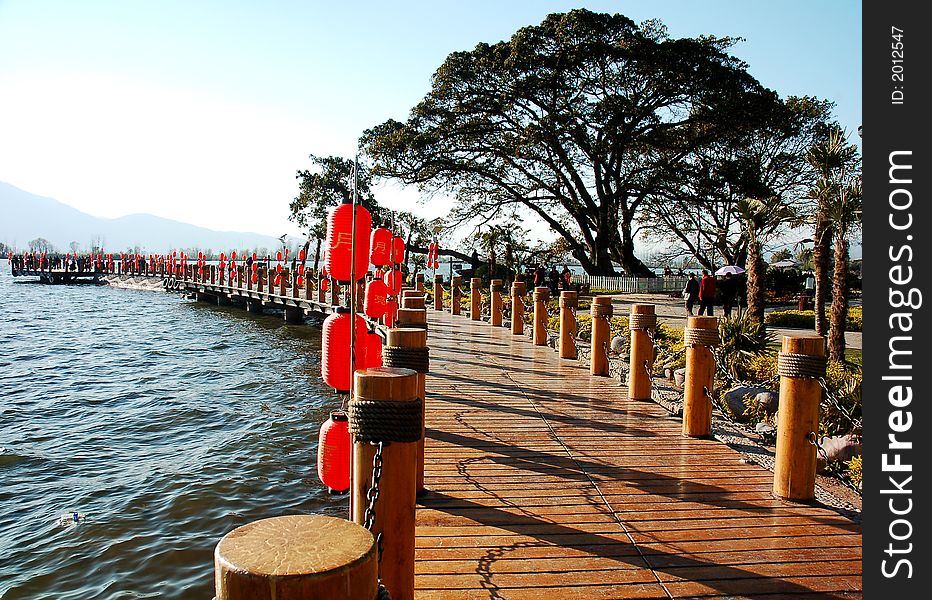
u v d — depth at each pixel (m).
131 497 7.58
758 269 14.30
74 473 8.48
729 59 31.45
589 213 35.16
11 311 33.78
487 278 36.59
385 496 2.72
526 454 5.80
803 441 4.68
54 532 6.67
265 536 1.37
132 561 6.07
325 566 1.25
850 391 7.13
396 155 32.91
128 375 15.79
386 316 10.20
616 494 4.84
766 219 14.63
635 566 3.71
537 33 30.94
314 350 20.08
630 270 39.09
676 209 35.25
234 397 13.16
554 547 3.93
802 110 34.56
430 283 36.28
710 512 4.51
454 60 31.69
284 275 27.17
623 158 35.09
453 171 33.84
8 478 8.28
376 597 1.39
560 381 9.32
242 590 1.23
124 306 36.81
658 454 5.84
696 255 37.75
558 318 16.77
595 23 29.80
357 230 5.21
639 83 31.77
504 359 11.40
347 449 3.90
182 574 5.85
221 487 7.86
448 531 4.14
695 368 6.38
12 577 5.80
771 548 3.96
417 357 4.30
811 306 26.45
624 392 8.55
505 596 3.36
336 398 12.95
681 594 3.42
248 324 27.50
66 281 61.12
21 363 17.62
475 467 5.44
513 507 4.57
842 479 5.40
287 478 8.19
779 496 4.76
